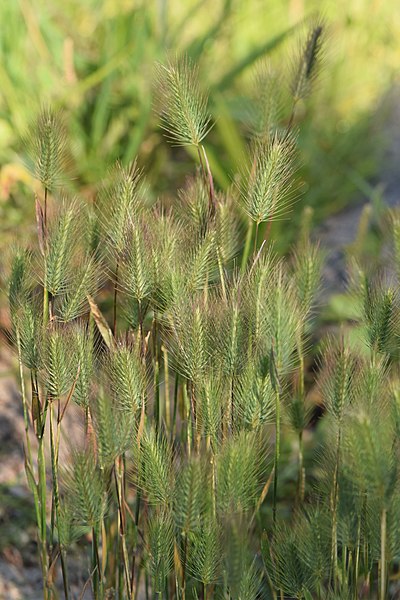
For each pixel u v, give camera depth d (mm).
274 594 996
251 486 947
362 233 1477
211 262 983
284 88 1122
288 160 980
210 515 940
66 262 961
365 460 881
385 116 2221
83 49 1897
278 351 941
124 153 1717
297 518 1008
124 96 1766
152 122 1757
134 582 1082
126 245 966
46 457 1302
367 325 987
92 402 956
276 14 2293
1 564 1219
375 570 1027
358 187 1958
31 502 1277
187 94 986
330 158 1975
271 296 948
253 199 969
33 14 1760
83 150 1642
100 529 1045
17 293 985
